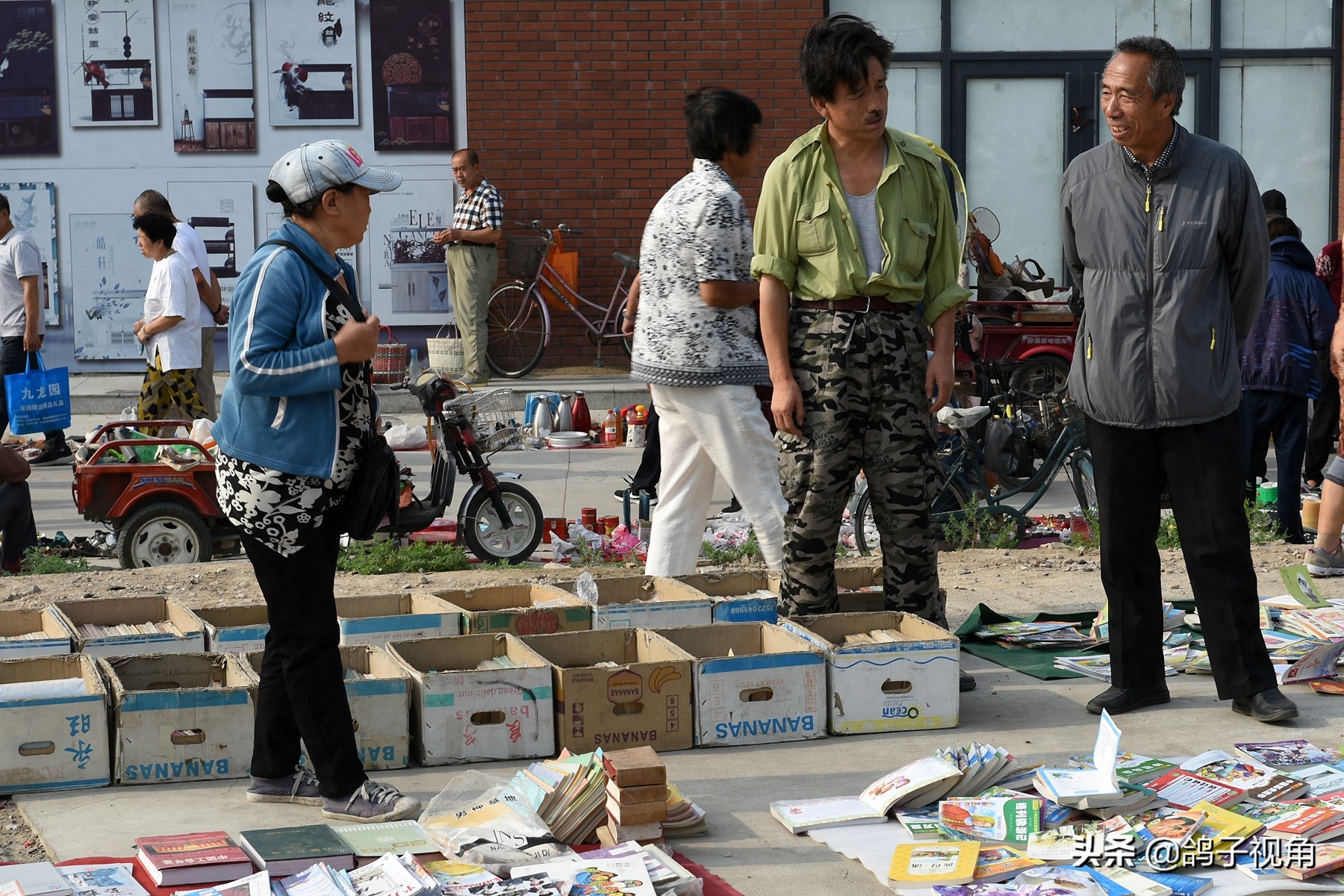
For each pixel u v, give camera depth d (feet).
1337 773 17.33
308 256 15.46
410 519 32.94
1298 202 64.03
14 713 17.13
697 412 22.80
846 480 20.81
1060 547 34.55
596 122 60.75
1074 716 20.48
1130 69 18.79
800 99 60.70
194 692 17.72
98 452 32.24
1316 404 41.37
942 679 19.90
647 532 36.86
